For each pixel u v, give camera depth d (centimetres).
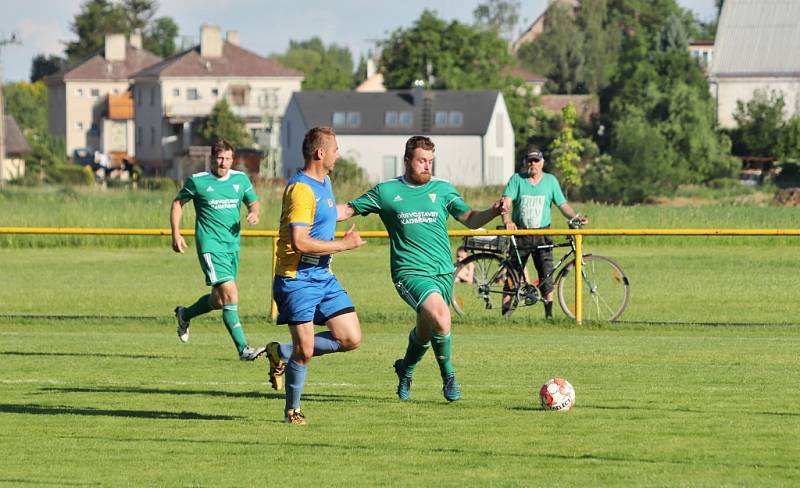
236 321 2478
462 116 16862
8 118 17825
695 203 11894
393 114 17062
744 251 5900
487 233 3250
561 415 1802
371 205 1892
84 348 2747
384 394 2033
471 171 16688
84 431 1694
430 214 1881
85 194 9706
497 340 2944
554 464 1455
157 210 6606
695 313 3638
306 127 17175
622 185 12506
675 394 2006
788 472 1405
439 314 1856
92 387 2125
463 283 3412
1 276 4912
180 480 1389
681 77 15575
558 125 17825
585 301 3491
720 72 16450
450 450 1545
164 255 5956
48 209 6881
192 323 3428
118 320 3434
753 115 15000
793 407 1864
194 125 19925
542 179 3316
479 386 2116
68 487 1356
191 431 1689
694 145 13725
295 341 1725
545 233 3262
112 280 4747
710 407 1867
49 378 2245
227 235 2492
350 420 1769
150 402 1953
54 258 5781
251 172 16600
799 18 16775
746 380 2172
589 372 2297
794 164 14062
